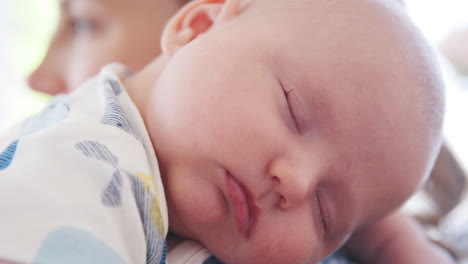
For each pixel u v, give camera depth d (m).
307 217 0.71
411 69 0.74
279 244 0.69
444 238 1.24
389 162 0.73
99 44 1.13
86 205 0.46
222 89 0.68
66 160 0.50
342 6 0.76
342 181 0.73
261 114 0.67
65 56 1.19
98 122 0.58
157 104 0.72
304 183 0.65
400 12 0.79
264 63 0.71
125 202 0.49
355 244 1.11
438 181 1.28
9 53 1.82
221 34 0.75
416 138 0.74
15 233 0.41
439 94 0.78
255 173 0.65
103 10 1.13
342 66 0.70
